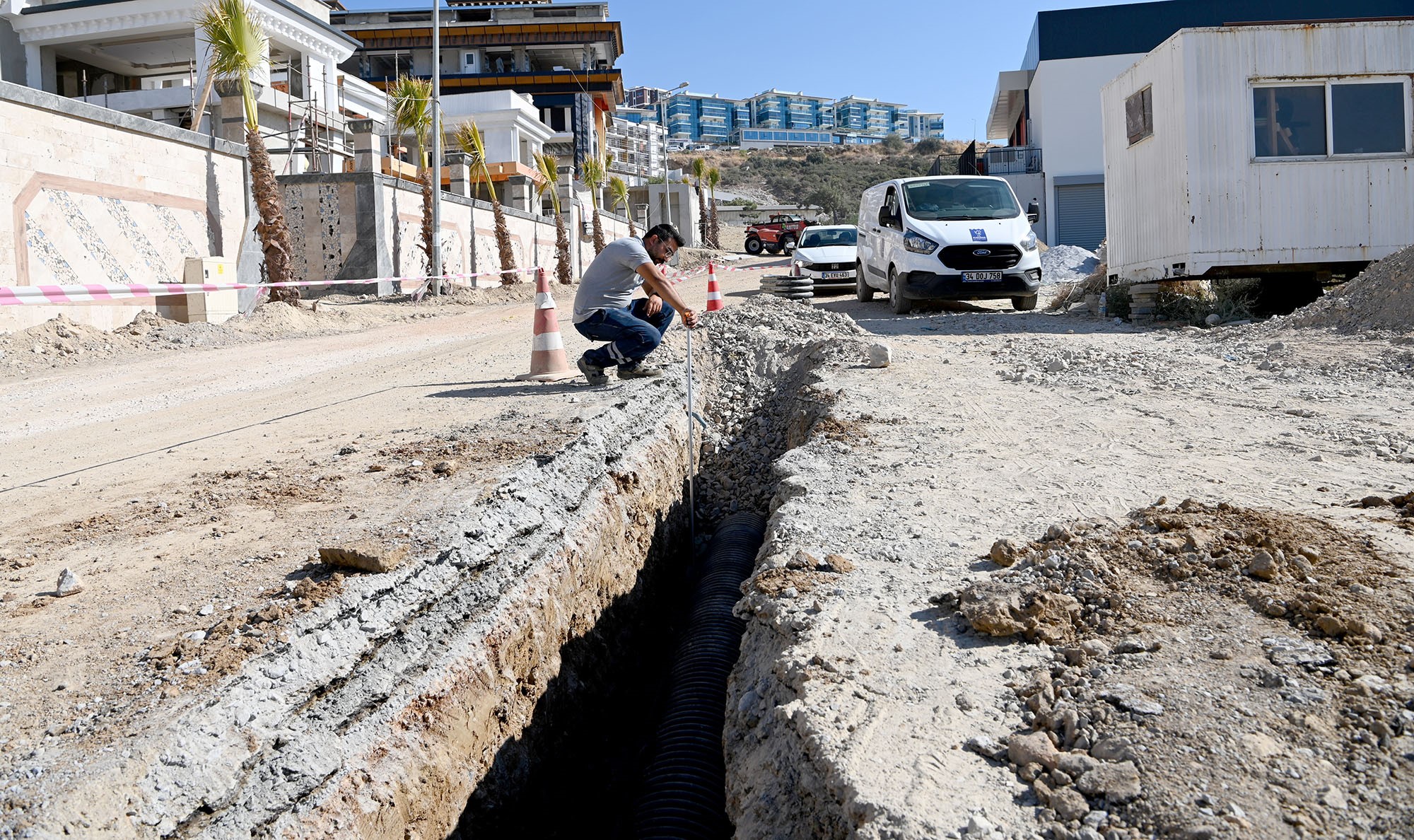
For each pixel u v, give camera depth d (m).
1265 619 3.09
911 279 14.50
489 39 56.03
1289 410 6.78
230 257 17.36
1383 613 3.01
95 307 14.30
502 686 4.19
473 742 3.88
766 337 10.84
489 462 5.41
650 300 7.91
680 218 60.38
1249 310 12.65
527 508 4.93
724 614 5.45
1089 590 3.41
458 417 6.92
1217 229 12.00
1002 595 3.36
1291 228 12.00
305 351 12.65
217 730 2.84
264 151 16.48
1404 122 11.92
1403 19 11.77
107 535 4.51
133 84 32.53
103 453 6.57
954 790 2.41
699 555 7.29
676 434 7.79
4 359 11.35
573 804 4.45
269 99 25.75
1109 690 2.76
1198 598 3.29
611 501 5.93
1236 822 2.13
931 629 3.35
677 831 3.76
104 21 26.45
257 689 3.04
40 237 13.46
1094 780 2.35
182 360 11.94
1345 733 2.44
